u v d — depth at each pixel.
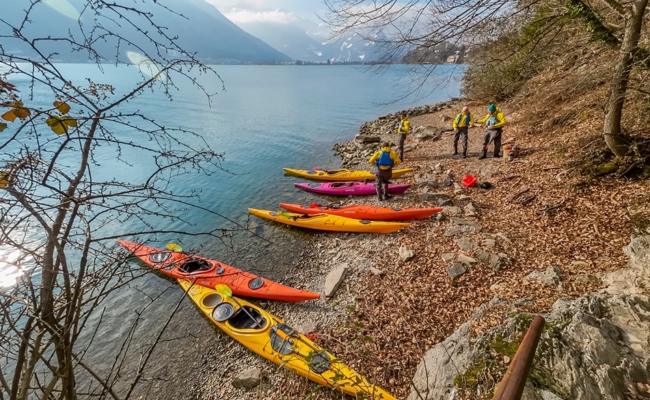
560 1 6.47
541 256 6.43
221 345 6.16
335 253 8.52
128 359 6.03
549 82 13.16
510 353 3.62
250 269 8.27
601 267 5.46
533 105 13.62
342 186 12.12
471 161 12.16
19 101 1.61
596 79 7.93
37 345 1.63
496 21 4.51
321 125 25.00
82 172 1.84
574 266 5.77
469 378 3.59
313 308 6.71
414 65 4.65
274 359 5.49
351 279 7.34
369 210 9.69
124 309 7.06
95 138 1.83
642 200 6.61
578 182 8.02
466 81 19.84
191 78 2.11
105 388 1.98
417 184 11.38
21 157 1.70
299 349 5.49
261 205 11.80
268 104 35.62
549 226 7.22
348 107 33.19
